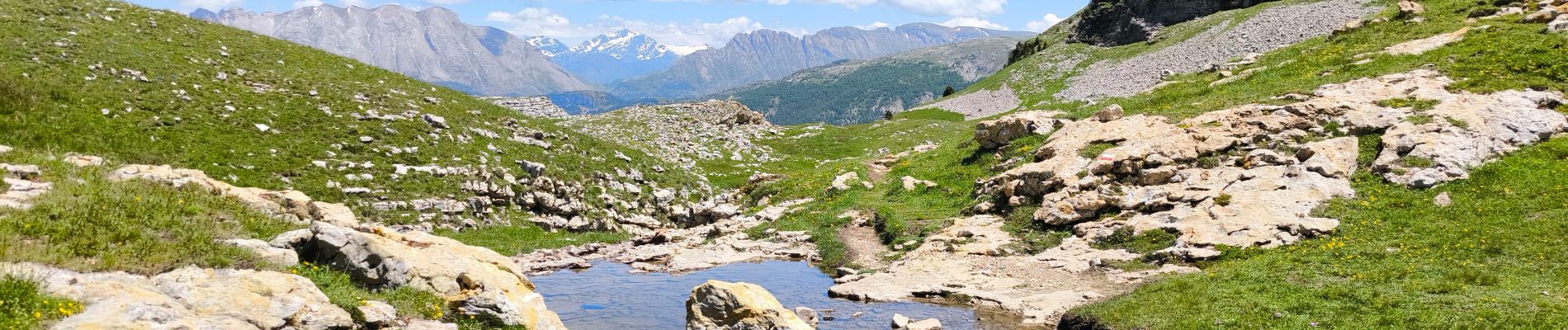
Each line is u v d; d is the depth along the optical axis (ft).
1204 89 160.56
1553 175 95.04
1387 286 67.62
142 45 158.20
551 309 81.00
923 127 312.91
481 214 136.05
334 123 150.61
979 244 102.94
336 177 129.80
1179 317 64.13
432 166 143.84
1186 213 96.84
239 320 42.19
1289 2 385.29
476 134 169.68
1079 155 122.01
